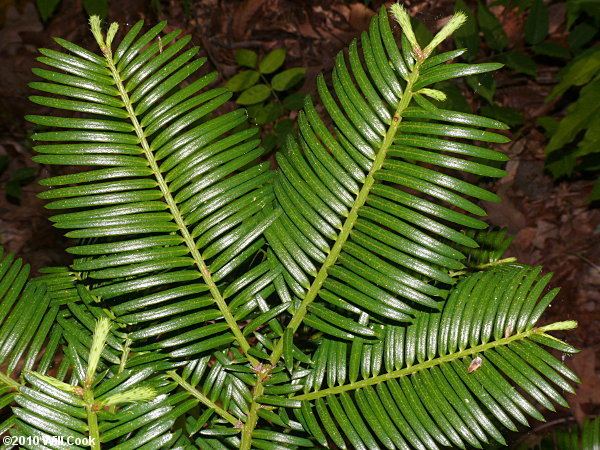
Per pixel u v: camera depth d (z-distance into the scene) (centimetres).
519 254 71
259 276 27
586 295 67
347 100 25
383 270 24
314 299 27
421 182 24
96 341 21
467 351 25
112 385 23
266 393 26
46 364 25
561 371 24
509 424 24
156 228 25
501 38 66
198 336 25
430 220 24
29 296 26
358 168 25
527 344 25
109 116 27
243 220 26
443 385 25
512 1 71
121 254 25
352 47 26
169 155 26
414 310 24
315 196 26
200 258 26
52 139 25
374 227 25
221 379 26
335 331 25
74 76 25
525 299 25
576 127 50
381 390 25
